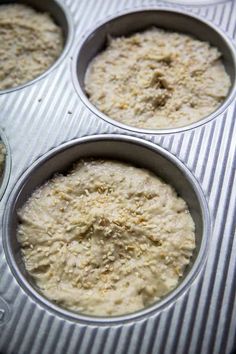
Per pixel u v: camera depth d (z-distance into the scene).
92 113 0.26
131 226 0.23
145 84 0.29
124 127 0.25
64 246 0.23
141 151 0.25
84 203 0.24
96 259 0.22
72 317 0.19
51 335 0.19
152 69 0.30
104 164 0.26
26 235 0.23
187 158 0.24
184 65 0.30
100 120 0.26
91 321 0.19
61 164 0.25
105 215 0.23
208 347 0.19
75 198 0.24
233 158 0.24
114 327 0.19
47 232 0.23
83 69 0.29
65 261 0.22
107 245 0.23
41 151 0.24
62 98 0.26
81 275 0.22
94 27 0.30
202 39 0.31
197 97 0.28
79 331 0.19
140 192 0.25
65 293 0.21
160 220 0.23
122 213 0.23
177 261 0.22
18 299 0.20
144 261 0.22
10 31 0.32
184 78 0.29
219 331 0.19
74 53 0.29
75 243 0.23
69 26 0.30
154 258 0.22
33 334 0.19
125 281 0.22
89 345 0.19
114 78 0.29
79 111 0.26
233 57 0.29
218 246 0.21
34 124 0.25
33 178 0.24
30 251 0.23
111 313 0.20
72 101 0.26
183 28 0.32
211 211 0.22
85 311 0.21
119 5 0.31
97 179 0.25
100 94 0.28
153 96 0.28
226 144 0.24
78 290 0.21
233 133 0.25
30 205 0.24
